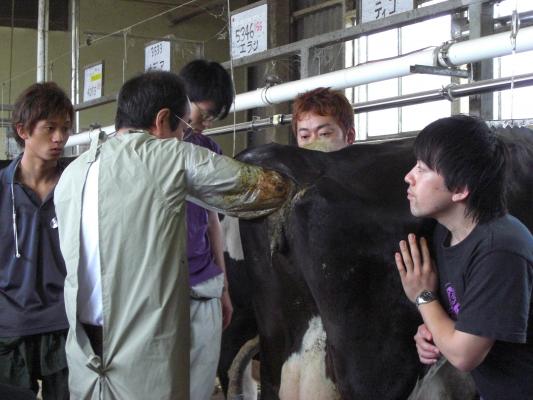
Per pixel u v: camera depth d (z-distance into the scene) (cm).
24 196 237
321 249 174
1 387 144
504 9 550
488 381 158
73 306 186
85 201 185
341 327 175
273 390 196
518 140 192
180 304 180
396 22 309
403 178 176
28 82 1163
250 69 1119
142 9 1217
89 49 1184
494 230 152
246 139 1009
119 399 178
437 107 750
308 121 251
